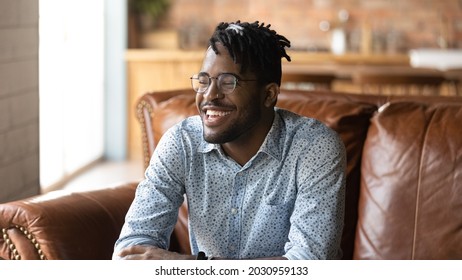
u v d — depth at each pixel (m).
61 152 6.26
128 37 7.67
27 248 2.38
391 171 2.57
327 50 8.61
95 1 7.38
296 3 8.61
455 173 2.47
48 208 2.42
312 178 2.16
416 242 2.48
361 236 2.60
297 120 2.26
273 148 2.18
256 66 2.11
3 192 3.61
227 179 2.22
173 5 8.58
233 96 2.10
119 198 2.69
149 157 3.06
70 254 2.38
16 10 3.72
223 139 2.13
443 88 7.35
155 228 2.24
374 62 7.64
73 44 6.65
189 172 2.25
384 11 8.55
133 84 7.55
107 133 7.63
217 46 2.12
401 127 2.62
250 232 2.22
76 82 6.79
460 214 2.44
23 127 3.87
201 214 2.25
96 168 7.20
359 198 2.66
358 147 2.72
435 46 8.52
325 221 2.14
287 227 2.24
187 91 3.21
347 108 2.78
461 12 8.45
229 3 8.61
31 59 3.95
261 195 2.21
